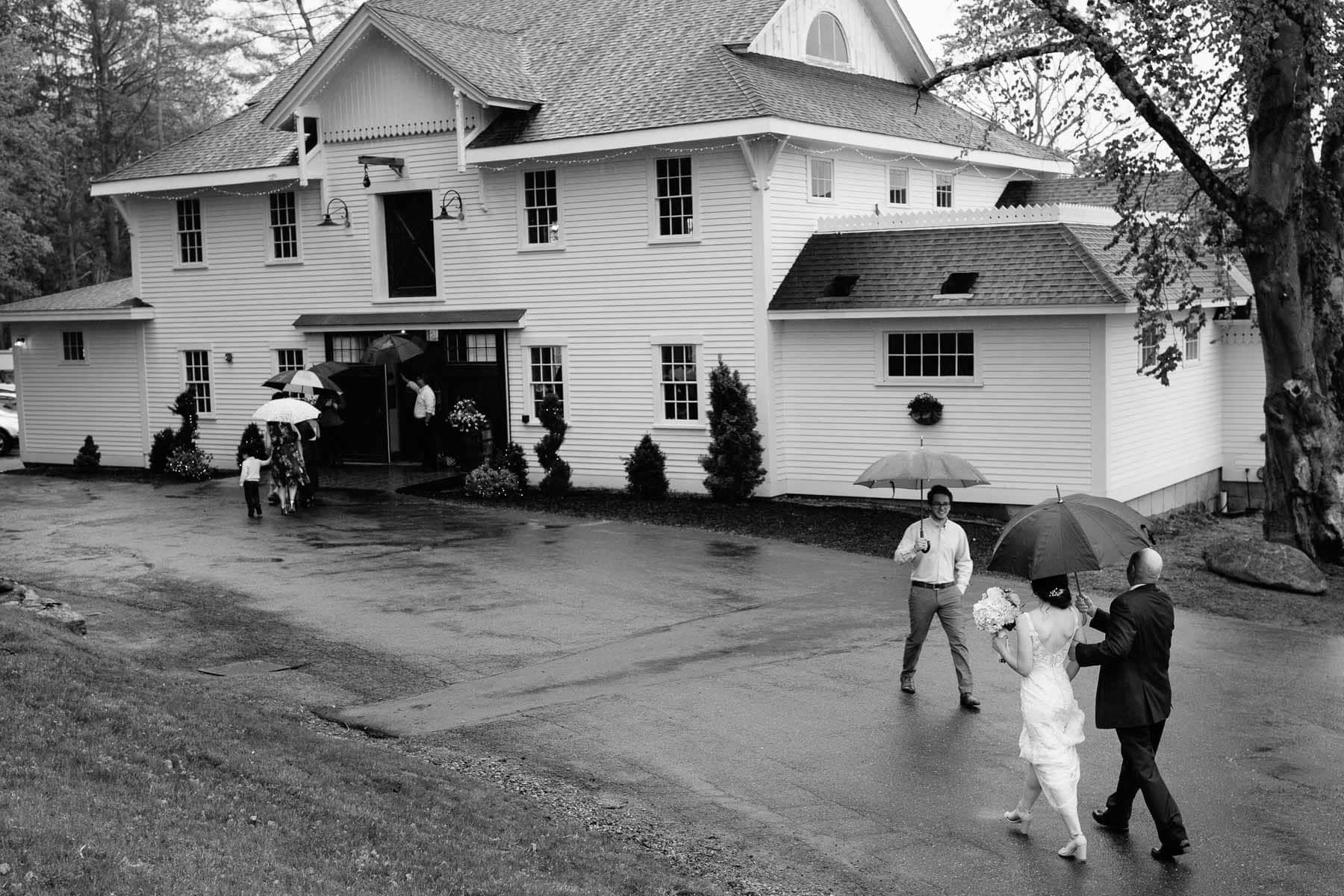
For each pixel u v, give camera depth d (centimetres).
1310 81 2025
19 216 4944
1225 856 1022
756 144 2653
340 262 3253
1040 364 2466
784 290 2702
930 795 1151
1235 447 3017
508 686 1480
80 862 775
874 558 2189
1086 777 1194
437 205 3084
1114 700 1018
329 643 1659
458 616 1800
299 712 1377
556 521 2562
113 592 1930
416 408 3061
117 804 904
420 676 1520
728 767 1222
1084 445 2438
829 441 2708
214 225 3441
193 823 898
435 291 3136
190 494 3009
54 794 902
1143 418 2598
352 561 2172
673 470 2847
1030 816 1093
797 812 1116
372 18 3009
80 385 3706
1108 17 2091
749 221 2689
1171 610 1028
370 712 1385
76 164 5819
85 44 5762
